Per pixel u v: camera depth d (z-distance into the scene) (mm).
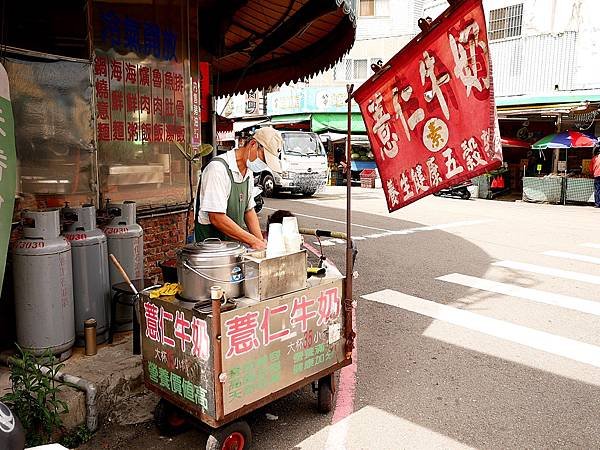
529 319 5727
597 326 5508
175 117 5930
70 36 4895
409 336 5262
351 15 5387
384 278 7414
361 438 3449
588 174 16312
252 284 3105
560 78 17297
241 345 2963
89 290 4090
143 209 5508
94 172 4934
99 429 3496
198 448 3316
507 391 4105
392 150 3740
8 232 3164
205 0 7000
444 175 3428
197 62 6297
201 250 3092
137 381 3865
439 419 3688
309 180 17703
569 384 4223
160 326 3182
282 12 6527
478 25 3006
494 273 7637
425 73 3387
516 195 18844
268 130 4070
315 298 3391
